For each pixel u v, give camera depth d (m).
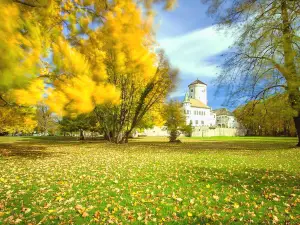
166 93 21.00
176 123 27.39
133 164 8.92
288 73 11.38
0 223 3.29
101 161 9.89
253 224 3.35
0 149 15.45
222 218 3.55
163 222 3.44
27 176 6.48
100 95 4.29
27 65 2.88
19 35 2.78
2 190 4.94
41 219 3.46
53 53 3.53
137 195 4.70
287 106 13.71
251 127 55.03
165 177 6.40
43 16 3.31
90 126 32.31
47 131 47.34
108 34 4.20
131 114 24.09
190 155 12.32
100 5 4.05
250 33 13.43
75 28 3.92
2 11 2.61
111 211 3.85
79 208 3.91
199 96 91.19
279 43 11.95
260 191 4.95
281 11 12.06
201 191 5.00
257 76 14.07
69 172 7.14
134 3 4.22
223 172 7.13
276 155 11.86
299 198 4.45
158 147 18.69
